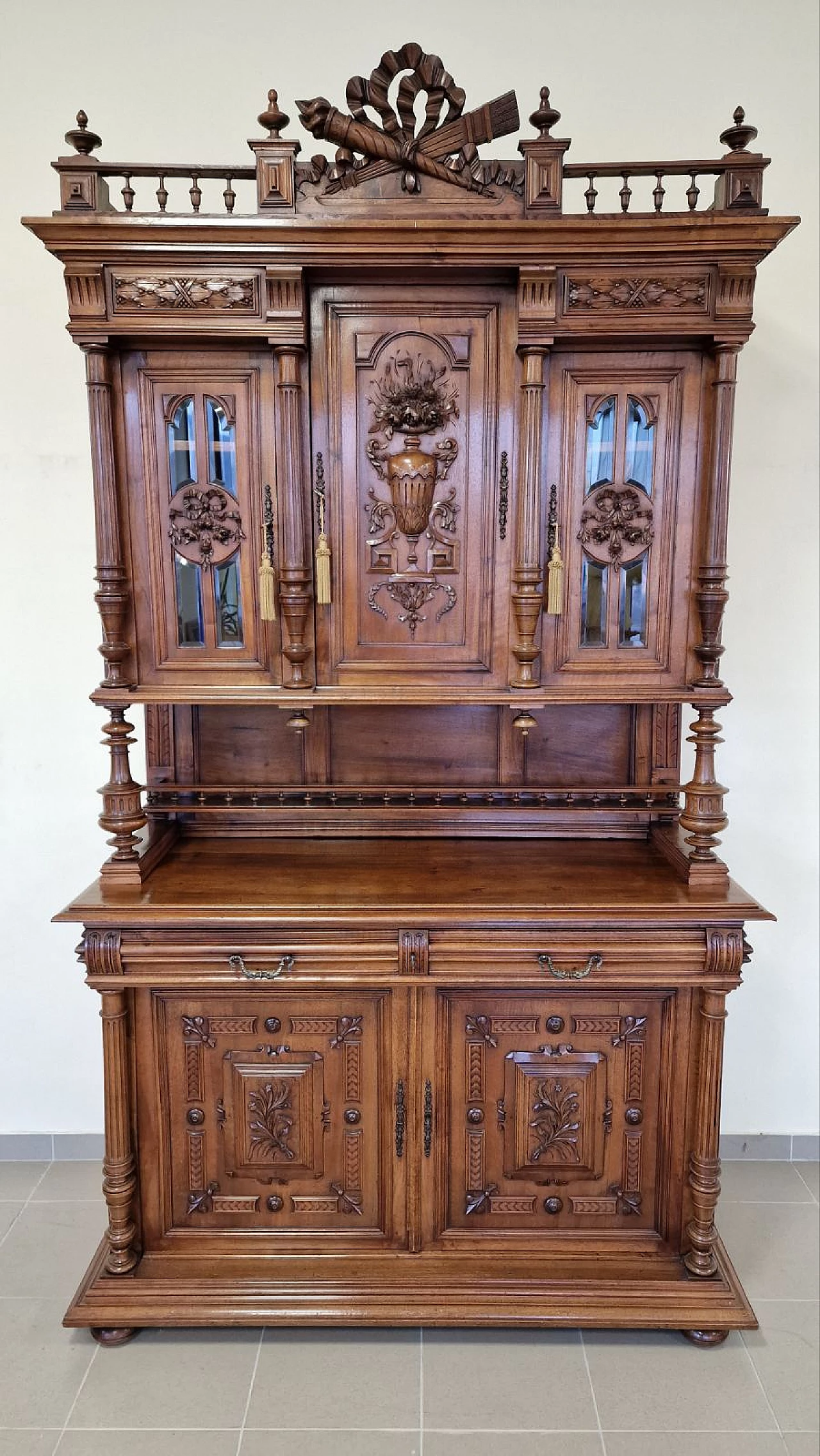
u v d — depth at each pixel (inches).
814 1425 66.3
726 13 82.7
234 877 76.4
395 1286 72.9
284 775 86.0
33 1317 76.2
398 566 73.1
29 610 89.9
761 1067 96.9
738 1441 65.0
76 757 92.4
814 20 82.7
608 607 73.3
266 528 71.4
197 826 87.6
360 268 67.4
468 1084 73.3
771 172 84.4
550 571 71.3
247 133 84.4
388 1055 72.6
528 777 85.8
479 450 71.6
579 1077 73.2
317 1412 67.2
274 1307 71.9
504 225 64.9
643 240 65.7
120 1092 72.0
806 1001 96.0
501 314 70.1
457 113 66.7
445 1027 72.4
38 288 85.4
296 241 65.7
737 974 70.9
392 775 86.1
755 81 83.5
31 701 91.4
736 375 75.6
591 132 84.4
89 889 73.6
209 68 83.4
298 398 69.4
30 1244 84.8
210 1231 75.0
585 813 85.8
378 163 67.4
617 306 67.6
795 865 94.2
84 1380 70.1
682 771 92.4
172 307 67.4
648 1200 74.8
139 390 70.5
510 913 69.4
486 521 72.5
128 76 83.4
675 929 70.5
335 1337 74.4
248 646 73.7
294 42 83.2
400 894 72.3
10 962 95.1
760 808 93.4
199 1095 73.5
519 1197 74.8
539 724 85.0
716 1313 71.7
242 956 70.6
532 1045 72.9
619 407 70.7
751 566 89.7
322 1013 72.6
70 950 95.1
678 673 73.8
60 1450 64.2
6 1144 97.1
